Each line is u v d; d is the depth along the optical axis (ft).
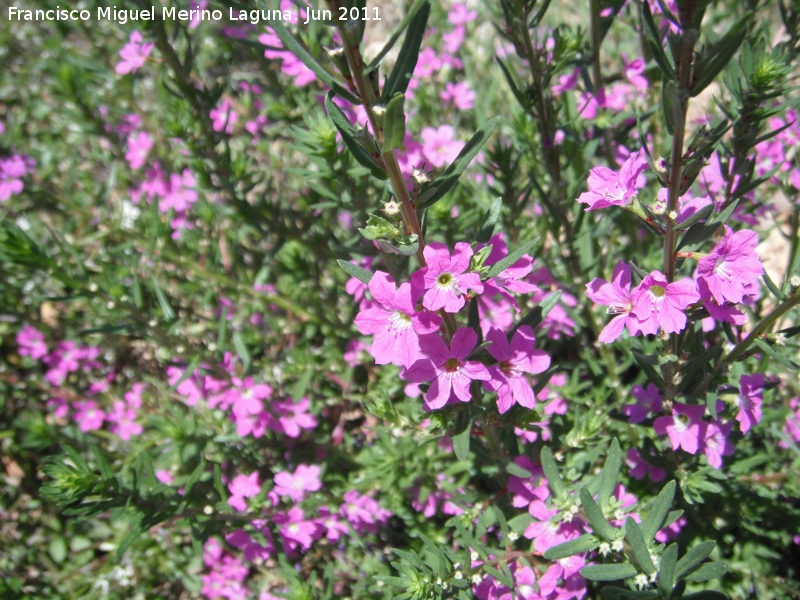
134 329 0.57
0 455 0.82
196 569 0.71
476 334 0.42
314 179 0.57
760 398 0.45
